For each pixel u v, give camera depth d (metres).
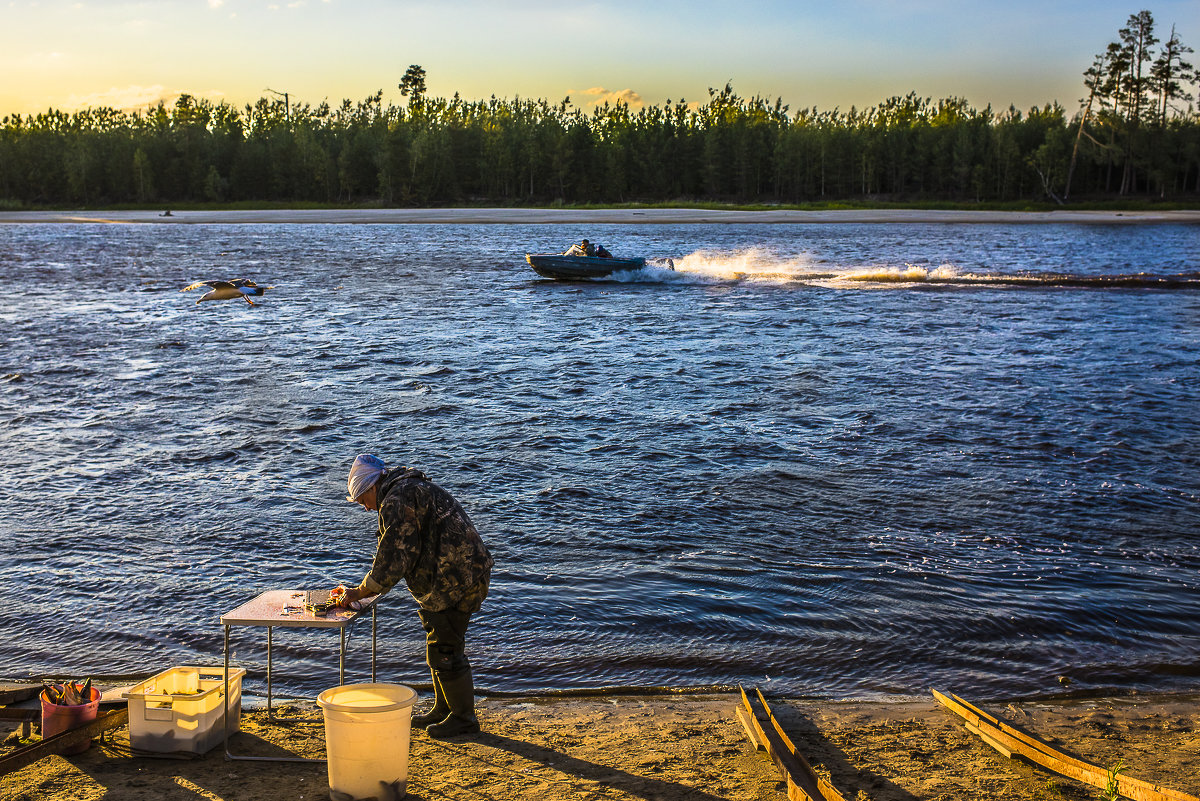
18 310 29.33
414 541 5.14
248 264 47.69
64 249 59.22
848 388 17.70
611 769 5.19
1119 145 125.94
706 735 5.75
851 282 37.53
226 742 5.19
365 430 14.57
